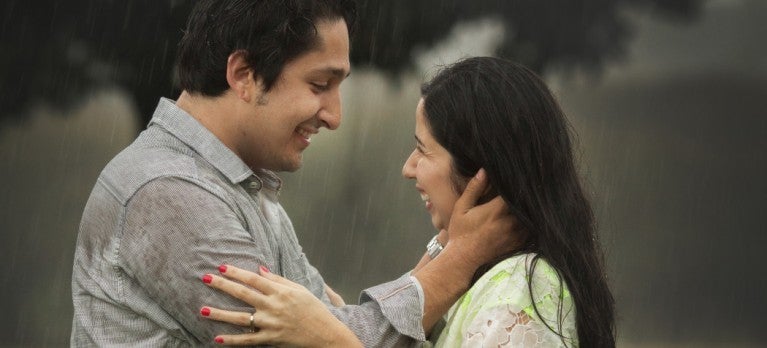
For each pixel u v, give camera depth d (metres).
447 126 4.76
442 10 14.16
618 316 5.03
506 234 4.78
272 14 4.75
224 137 4.86
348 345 4.55
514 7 14.79
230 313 4.49
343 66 4.91
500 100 4.70
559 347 4.54
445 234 5.05
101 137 19.09
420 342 4.79
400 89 15.19
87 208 4.83
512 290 4.55
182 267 4.55
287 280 4.62
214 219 4.61
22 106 14.64
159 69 13.35
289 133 4.87
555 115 4.77
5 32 14.04
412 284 4.75
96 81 14.42
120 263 4.64
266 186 5.16
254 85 4.80
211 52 4.81
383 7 13.89
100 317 4.71
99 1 13.69
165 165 4.69
